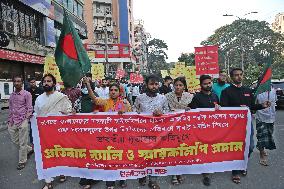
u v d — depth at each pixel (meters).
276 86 15.66
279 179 5.36
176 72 15.79
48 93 5.46
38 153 5.12
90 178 5.06
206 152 5.14
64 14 4.93
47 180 5.12
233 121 5.17
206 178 5.20
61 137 5.09
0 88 19.34
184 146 5.08
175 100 5.50
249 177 5.50
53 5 27.77
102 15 61.19
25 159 6.45
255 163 6.34
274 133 9.43
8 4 20.92
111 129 5.00
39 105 5.41
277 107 16.22
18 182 5.58
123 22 63.69
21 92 6.40
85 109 6.30
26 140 6.45
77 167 5.11
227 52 82.19
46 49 26.14
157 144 5.03
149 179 5.13
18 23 22.36
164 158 5.06
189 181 5.39
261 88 5.59
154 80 5.04
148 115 4.99
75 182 5.49
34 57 23.66
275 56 77.12
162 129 5.03
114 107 5.23
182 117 5.05
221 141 5.17
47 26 26.47
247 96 5.29
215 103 5.26
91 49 52.53
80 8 36.62
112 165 5.04
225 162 5.20
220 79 6.75
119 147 5.02
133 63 65.69
